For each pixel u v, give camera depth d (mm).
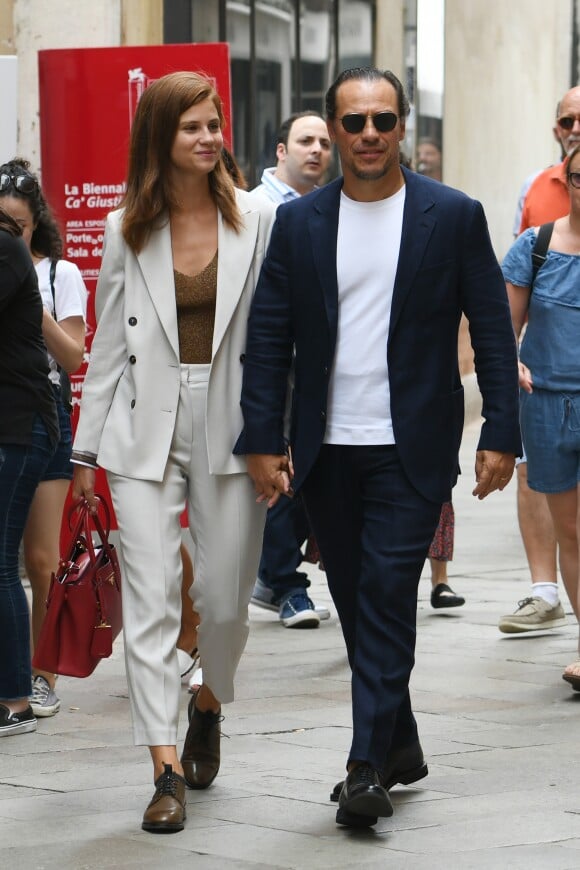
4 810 5555
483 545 12852
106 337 5660
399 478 5285
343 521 5441
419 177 5340
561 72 26422
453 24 21438
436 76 20734
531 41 24859
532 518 9047
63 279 7426
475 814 5367
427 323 5285
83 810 5543
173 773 5328
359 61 18359
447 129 21250
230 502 5562
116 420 5605
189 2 14477
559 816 5328
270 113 16406
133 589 5477
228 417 5547
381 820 5312
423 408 5270
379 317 5277
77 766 6195
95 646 6316
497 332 5352
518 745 6402
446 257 5270
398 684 5227
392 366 5254
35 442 6754
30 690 6816
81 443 5660
